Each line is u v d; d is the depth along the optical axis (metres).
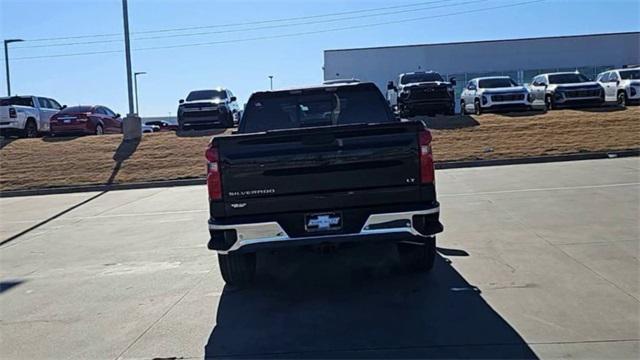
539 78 25.86
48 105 27.48
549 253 7.09
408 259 6.47
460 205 10.68
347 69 42.59
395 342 4.70
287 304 5.83
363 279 6.54
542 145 18.08
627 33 42.22
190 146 21.72
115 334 5.24
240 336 5.02
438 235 8.38
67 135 25.72
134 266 7.80
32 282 7.29
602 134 18.94
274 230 5.68
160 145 22.19
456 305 5.49
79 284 7.04
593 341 4.54
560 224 8.62
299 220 5.71
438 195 12.01
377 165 5.72
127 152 21.45
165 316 5.65
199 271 7.33
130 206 13.68
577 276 6.14
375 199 5.72
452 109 22.39
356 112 7.56
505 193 11.74
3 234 10.96
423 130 5.74
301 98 7.53
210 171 5.76
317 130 5.68
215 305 5.91
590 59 42.34
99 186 17.39
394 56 42.19
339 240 5.68
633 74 24.88
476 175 14.80
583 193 11.13
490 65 42.19
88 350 4.89
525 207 10.10
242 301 6.00
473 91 25.28
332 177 5.71
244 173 5.72
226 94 25.42
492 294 5.73
